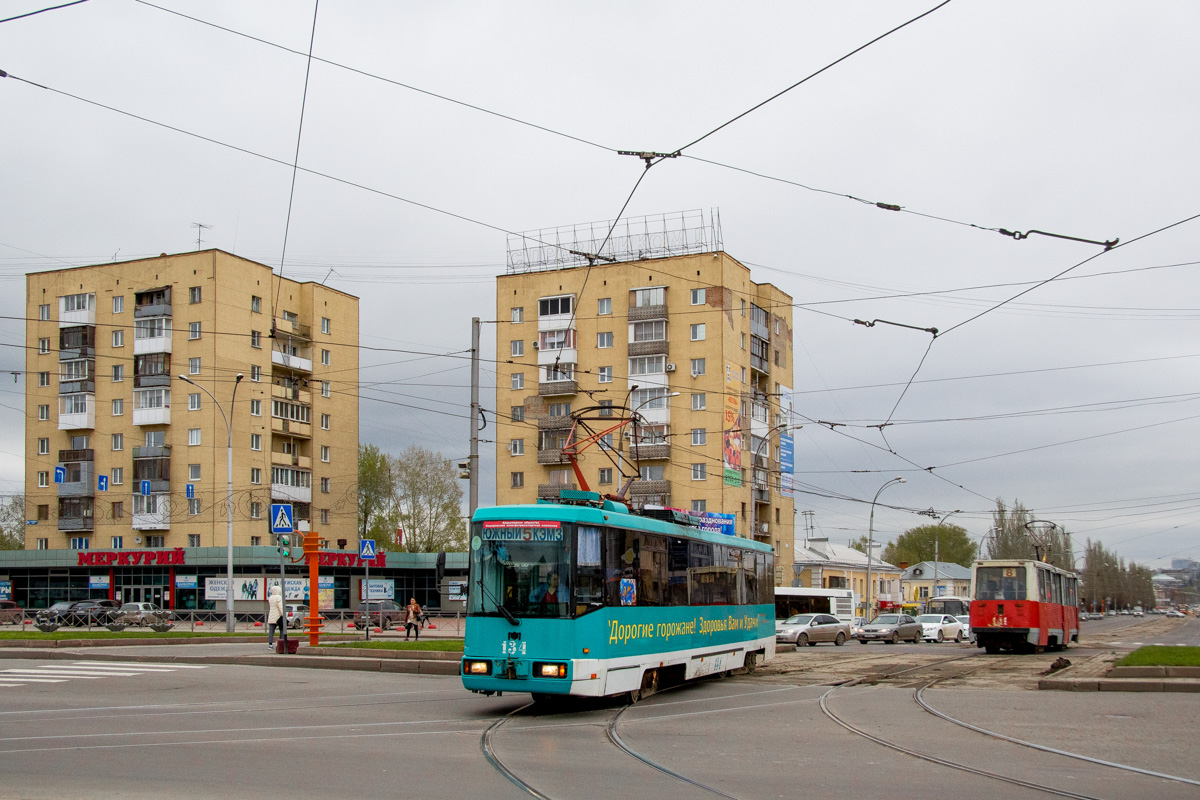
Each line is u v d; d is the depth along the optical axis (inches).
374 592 2598.4
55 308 2741.1
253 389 2608.3
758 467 2674.7
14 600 2642.7
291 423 2719.0
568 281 2610.7
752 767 426.6
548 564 612.4
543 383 2586.1
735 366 2529.5
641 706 662.5
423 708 636.7
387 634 1663.4
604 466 2529.5
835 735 524.4
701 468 2452.0
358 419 2962.6
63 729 515.2
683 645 751.1
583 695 600.1
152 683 777.6
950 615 2010.3
